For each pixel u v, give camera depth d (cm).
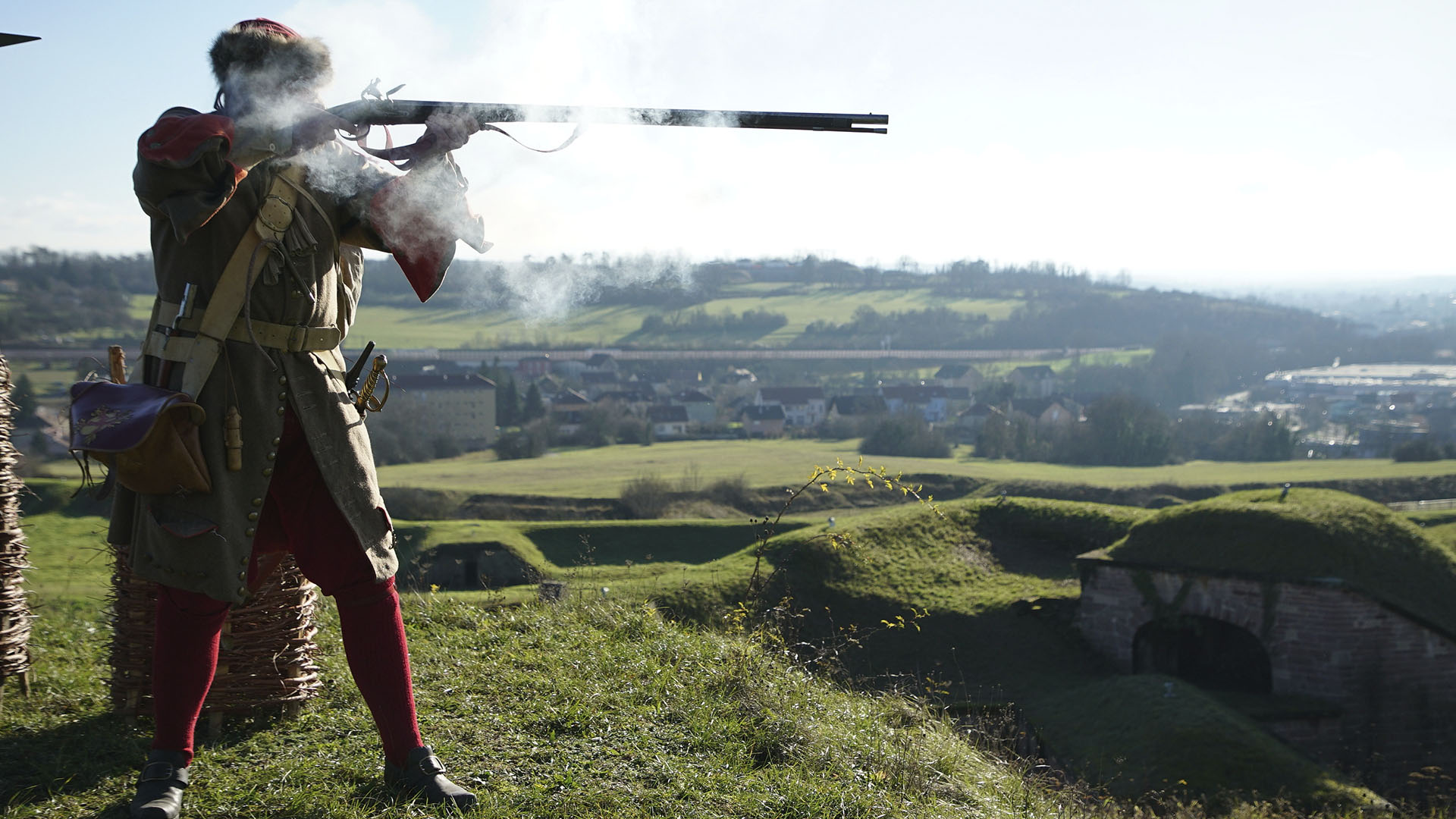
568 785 316
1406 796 1872
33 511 1736
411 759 294
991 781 471
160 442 249
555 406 11712
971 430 11806
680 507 7162
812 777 363
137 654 351
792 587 2503
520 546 4075
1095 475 8650
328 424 283
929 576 2661
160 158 229
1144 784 1495
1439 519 4712
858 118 271
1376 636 2014
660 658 486
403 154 272
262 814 279
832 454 10419
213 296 264
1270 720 1945
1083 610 2409
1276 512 2261
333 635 466
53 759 312
